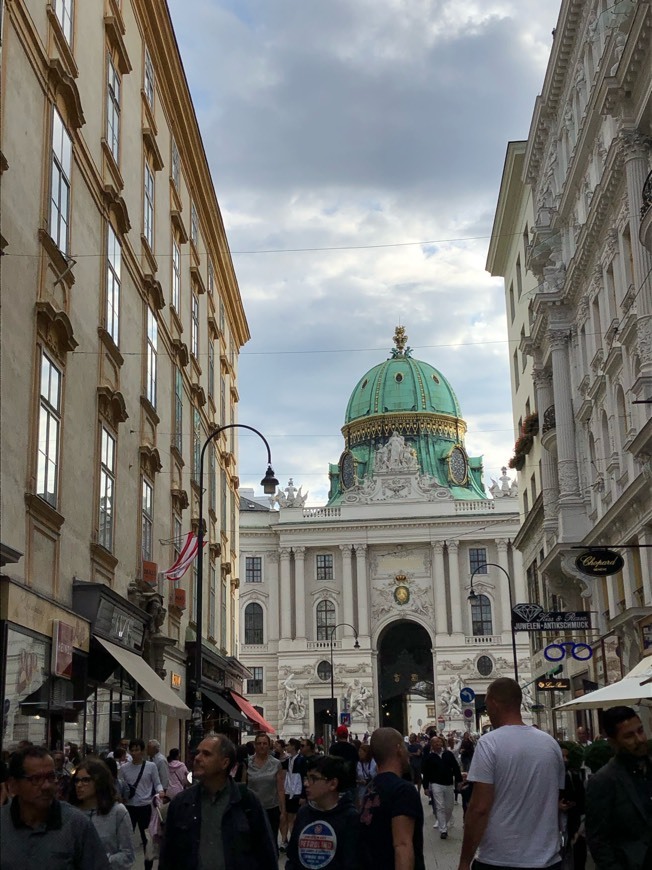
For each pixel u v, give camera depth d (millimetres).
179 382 40438
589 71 37562
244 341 65000
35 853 7281
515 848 7988
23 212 20594
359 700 93812
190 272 44219
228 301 57406
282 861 20953
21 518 20406
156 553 35281
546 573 44469
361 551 97500
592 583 39938
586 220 35938
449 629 95062
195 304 45844
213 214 49812
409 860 8055
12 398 19797
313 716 94312
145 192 34594
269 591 98750
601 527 35031
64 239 23859
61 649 22031
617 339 32656
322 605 98062
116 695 29609
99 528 26953
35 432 21094
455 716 91188
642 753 8258
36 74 21562
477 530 96625
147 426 33625
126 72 31188
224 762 8266
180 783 21562
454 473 109625
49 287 22516
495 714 8633
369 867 8297
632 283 31516
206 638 46312
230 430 58219
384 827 8367
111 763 14750
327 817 8461
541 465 47406
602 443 36875
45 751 7477
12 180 19891
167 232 38844
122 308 30234
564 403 41312
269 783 18125
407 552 98000
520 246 58469
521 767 8109
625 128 29719
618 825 8047
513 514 96375
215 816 8234
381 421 111125
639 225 29375
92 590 24422
